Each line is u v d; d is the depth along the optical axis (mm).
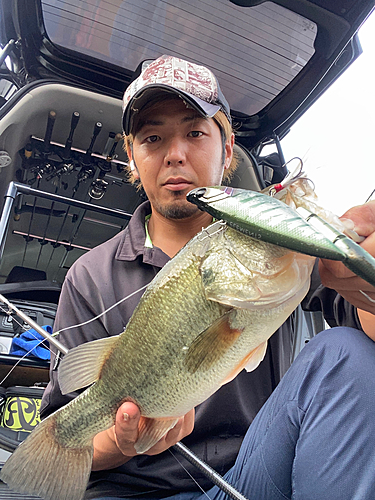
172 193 1625
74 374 1200
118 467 1466
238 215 759
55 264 4484
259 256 985
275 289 973
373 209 802
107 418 1174
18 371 2586
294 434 1105
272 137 3201
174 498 1419
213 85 1769
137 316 1123
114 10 2490
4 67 2939
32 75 2918
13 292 3521
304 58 2662
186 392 1057
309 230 688
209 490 1420
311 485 1009
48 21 2598
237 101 3016
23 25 2602
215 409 1515
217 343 1001
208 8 2422
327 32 2451
